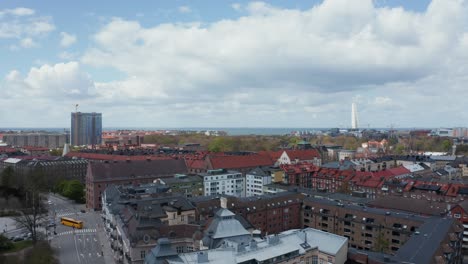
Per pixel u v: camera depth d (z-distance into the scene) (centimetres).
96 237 14675
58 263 11631
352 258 9294
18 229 15350
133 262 9844
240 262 7875
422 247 9200
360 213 12962
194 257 8012
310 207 14862
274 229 14525
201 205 13575
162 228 10650
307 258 9150
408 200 14525
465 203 13988
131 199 13362
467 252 13238
